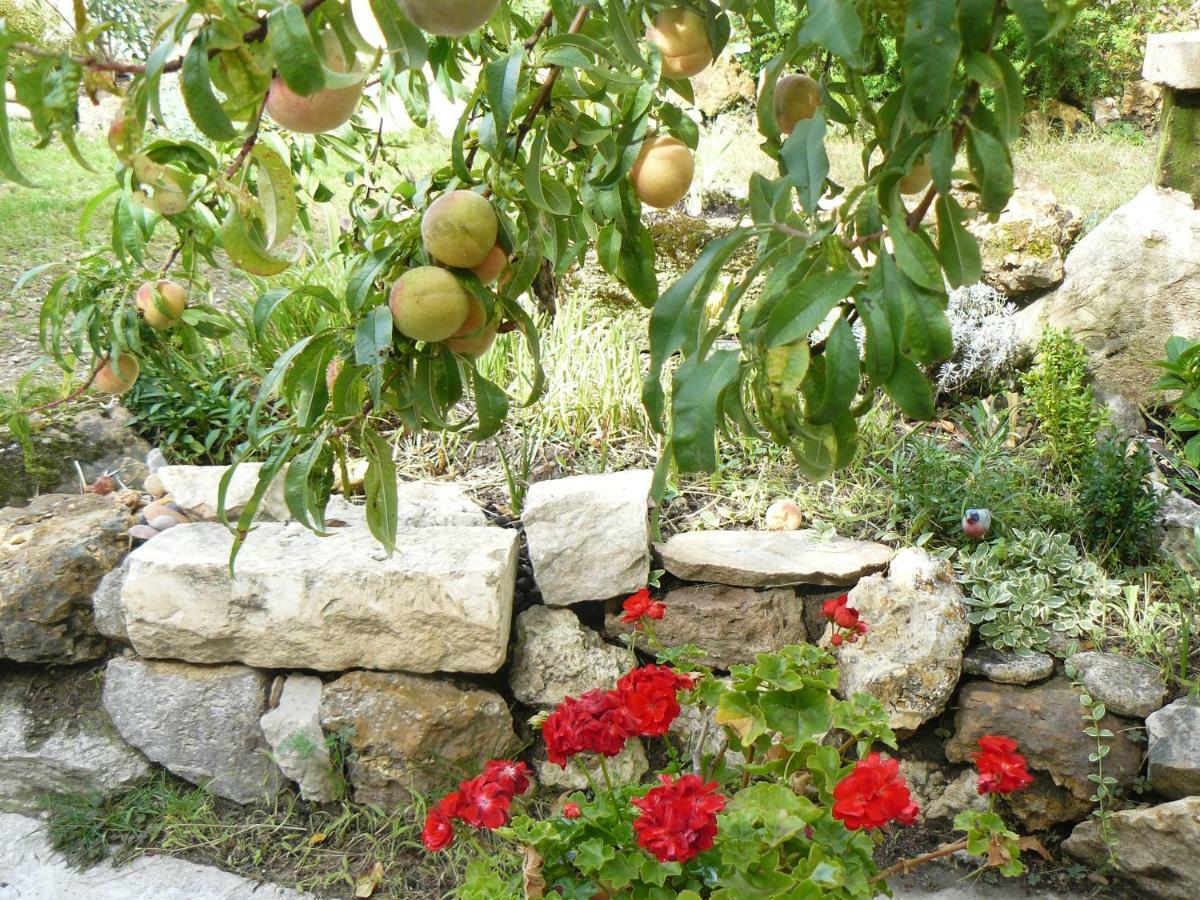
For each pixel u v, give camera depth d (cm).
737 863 168
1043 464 335
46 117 90
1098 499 299
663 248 392
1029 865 267
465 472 339
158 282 259
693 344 101
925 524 306
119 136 98
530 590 298
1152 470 318
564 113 129
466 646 271
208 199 204
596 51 121
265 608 273
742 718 193
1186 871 245
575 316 386
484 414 135
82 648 295
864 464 332
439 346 131
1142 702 261
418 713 272
